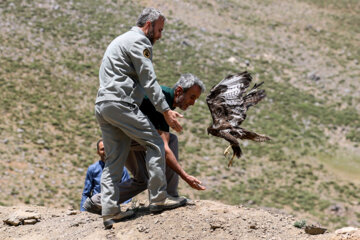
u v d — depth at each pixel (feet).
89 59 208.23
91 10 250.57
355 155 168.96
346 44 271.28
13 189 118.62
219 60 229.66
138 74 25.82
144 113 28.02
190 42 240.94
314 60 248.32
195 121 177.99
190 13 274.98
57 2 250.57
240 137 25.45
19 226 31.86
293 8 310.65
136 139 26.71
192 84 27.45
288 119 189.57
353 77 233.76
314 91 217.77
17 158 134.21
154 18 26.61
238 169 150.51
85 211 34.06
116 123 26.25
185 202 28.81
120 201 30.71
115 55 26.14
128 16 252.83
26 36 214.90
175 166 28.12
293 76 228.84
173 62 219.41
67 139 150.71
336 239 24.73
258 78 220.23
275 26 281.33
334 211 132.05
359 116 199.00
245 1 310.65
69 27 230.07
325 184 148.05
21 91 174.40
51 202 116.37
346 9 317.42
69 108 170.19
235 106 26.40
